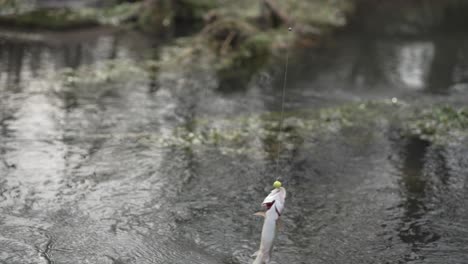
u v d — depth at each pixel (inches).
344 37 851.4
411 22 992.9
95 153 370.0
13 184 318.0
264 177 348.2
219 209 304.3
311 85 582.9
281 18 802.8
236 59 671.1
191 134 410.6
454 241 281.1
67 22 775.7
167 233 277.0
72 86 520.7
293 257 261.4
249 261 256.1
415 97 551.8
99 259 251.0
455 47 815.1
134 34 773.3
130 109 465.4
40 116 434.0
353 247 272.8
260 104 504.7
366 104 518.3
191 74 596.4
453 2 1136.8
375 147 408.8
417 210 313.1
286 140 414.0
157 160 364.2
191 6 869.2
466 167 375.9
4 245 255.9
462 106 522.0
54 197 306.3
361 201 322.0
